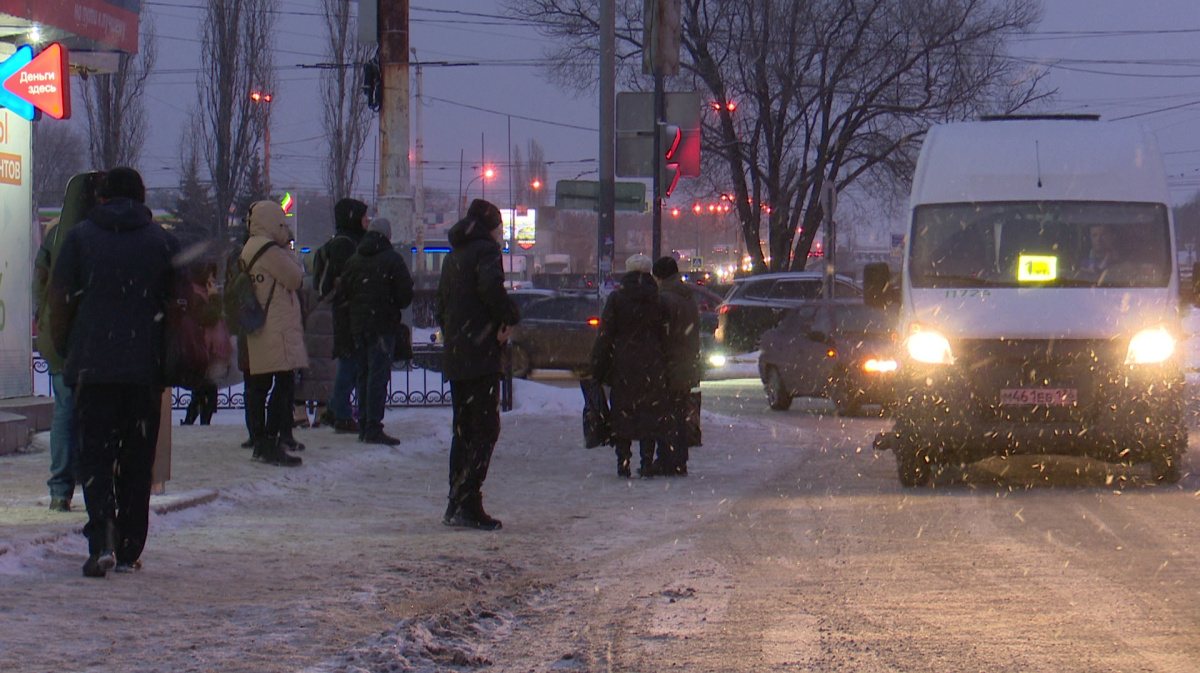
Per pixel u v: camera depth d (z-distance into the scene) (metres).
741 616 5.77
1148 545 7.44
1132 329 9.66
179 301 6.28
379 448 12.06
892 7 38.19
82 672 4.62
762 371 19.98
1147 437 9.58
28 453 11.09
